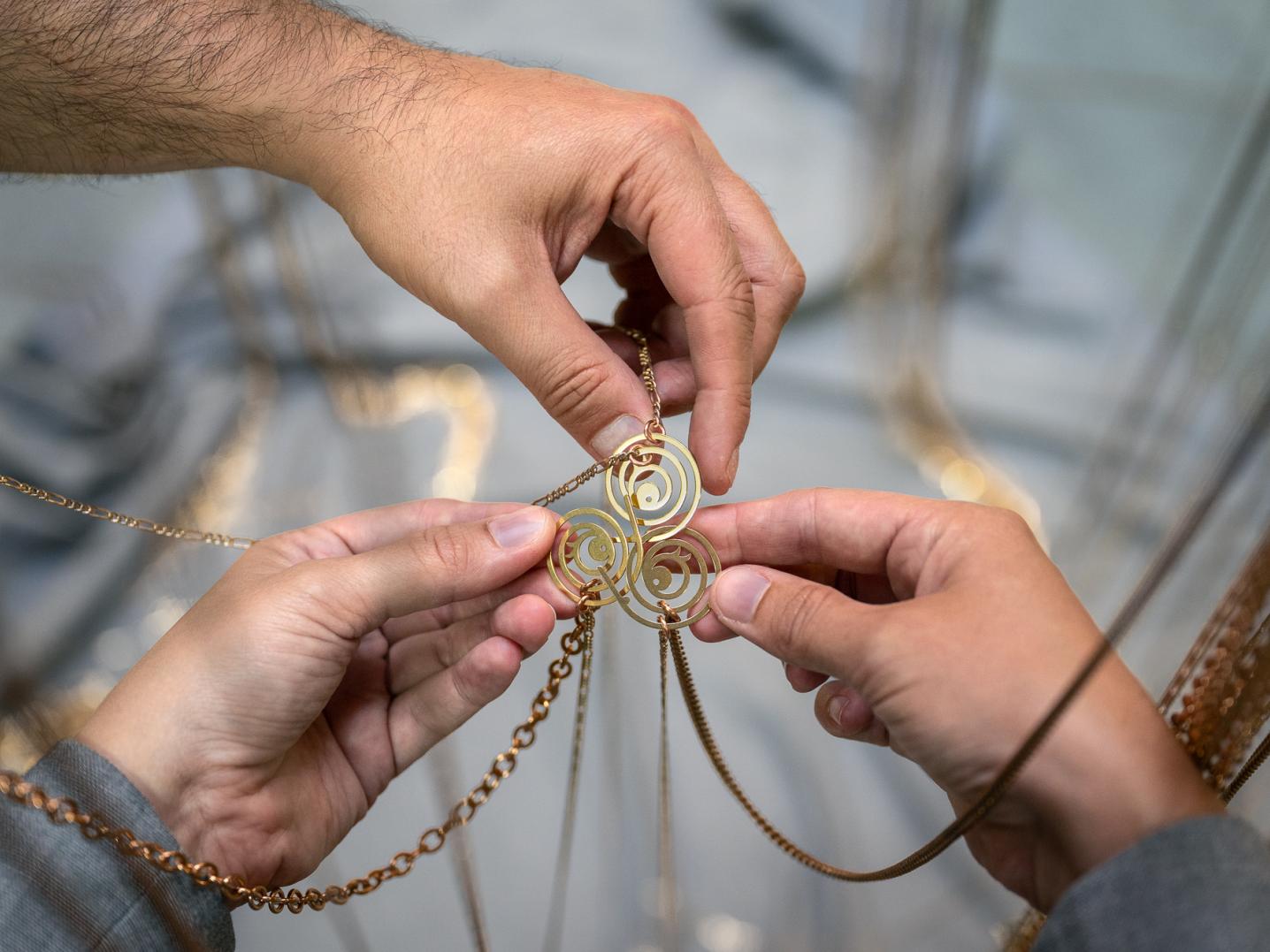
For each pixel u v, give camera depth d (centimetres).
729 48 68
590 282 57
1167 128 64
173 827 23
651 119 26
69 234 55
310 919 37
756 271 28
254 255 56
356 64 27
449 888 38
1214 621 20
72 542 47
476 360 55
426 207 25
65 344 51
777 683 44
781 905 38
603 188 25
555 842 39
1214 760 19
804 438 53
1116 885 17
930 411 54
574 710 43
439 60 27
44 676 42
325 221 58
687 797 41
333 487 51
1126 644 44
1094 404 54
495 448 52
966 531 22
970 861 39
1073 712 18
